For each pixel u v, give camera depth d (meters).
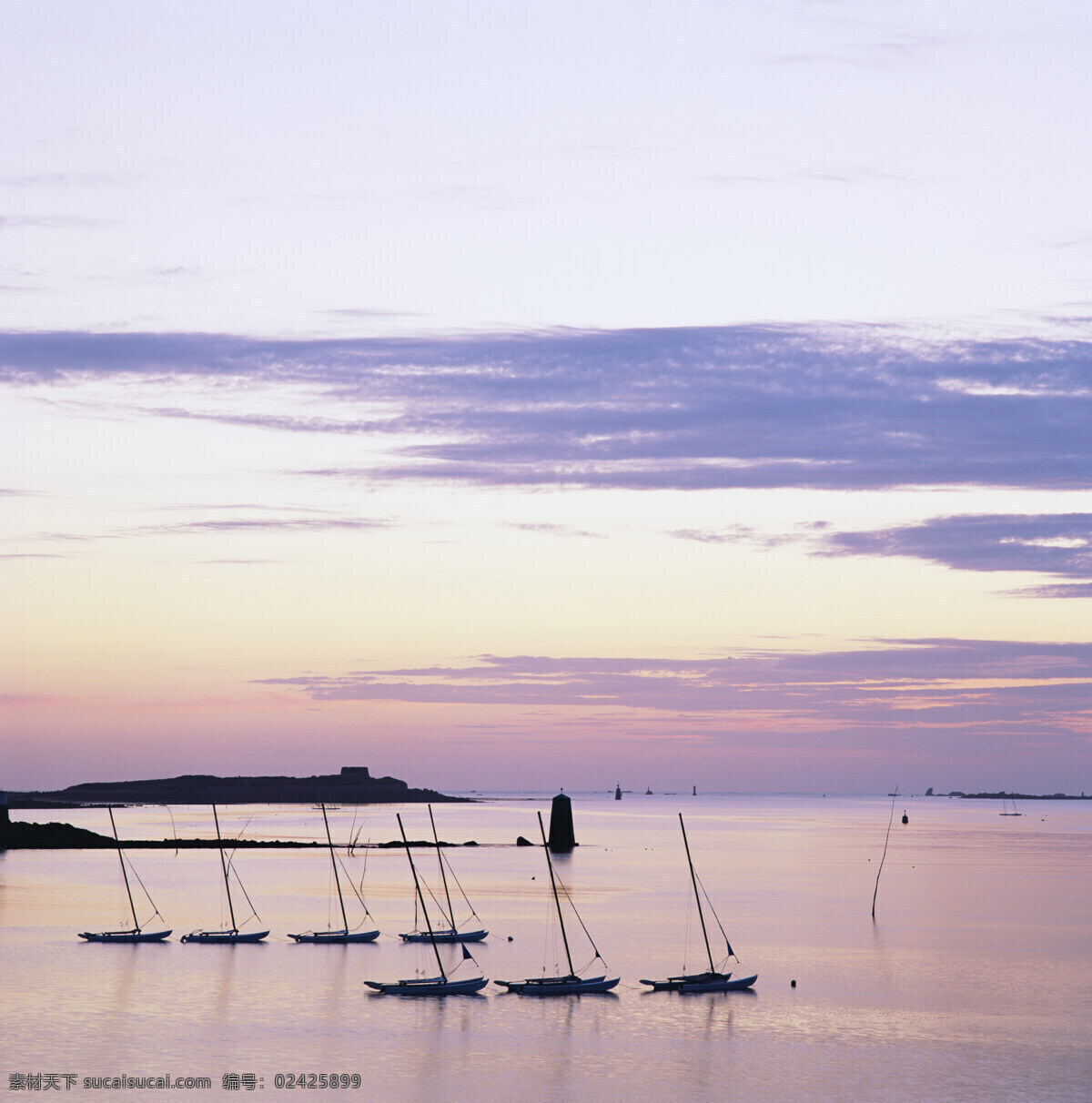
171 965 112.56
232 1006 95.44
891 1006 98.50
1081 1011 96.69
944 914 158.75
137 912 149.50
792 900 172.88
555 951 124.06
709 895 178.75
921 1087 76.56
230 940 126.44
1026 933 140.50
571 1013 94.62
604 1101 73.94
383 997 99.06
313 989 101.88
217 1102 73.25
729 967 115.31
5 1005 95.00
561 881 197.75
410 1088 76.25
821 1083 77.19
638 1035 88.38
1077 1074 79.00
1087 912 161.25
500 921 146.25
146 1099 73.50
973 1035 89.06
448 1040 86.25
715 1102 73.69
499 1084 76.88
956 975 112.31
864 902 171.62
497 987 103.50
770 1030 90.06
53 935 129.75
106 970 109.38
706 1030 89.81
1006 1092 75.38
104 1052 82.44
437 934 129.50
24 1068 78.81
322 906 158.50
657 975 110.94
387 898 167.88
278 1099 73.81
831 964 118.00
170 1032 87.31
